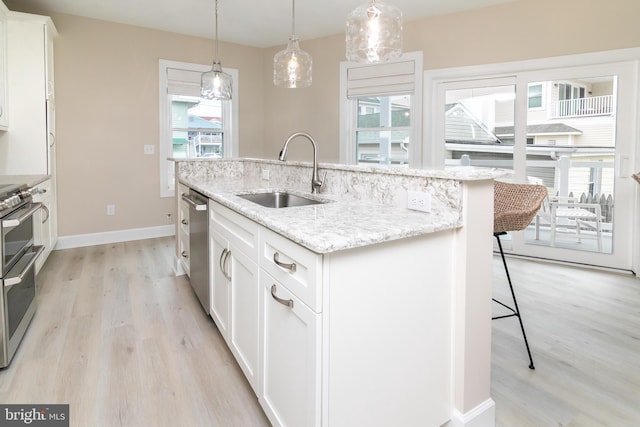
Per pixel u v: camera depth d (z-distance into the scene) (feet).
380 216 4.95
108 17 14.17
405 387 4.56
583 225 12.47
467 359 4.90
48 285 10.37
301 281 4.06
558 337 7.69
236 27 15.39
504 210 6.97
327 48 16.58
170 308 9.01
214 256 7.40
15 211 7.00
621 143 11.69
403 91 14.93
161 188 16.11
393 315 4.37
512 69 12.85
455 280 4.87
